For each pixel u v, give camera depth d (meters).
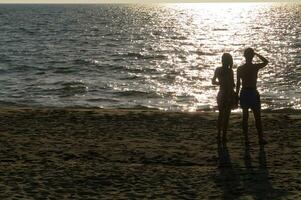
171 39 68.00
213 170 8.62
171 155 9.78
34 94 23.36
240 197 7.08
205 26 103.38
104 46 55.56
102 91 24.47
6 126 12.71
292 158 9.45
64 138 11.38
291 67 34.44
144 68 34.72
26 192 7.29
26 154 9.82
